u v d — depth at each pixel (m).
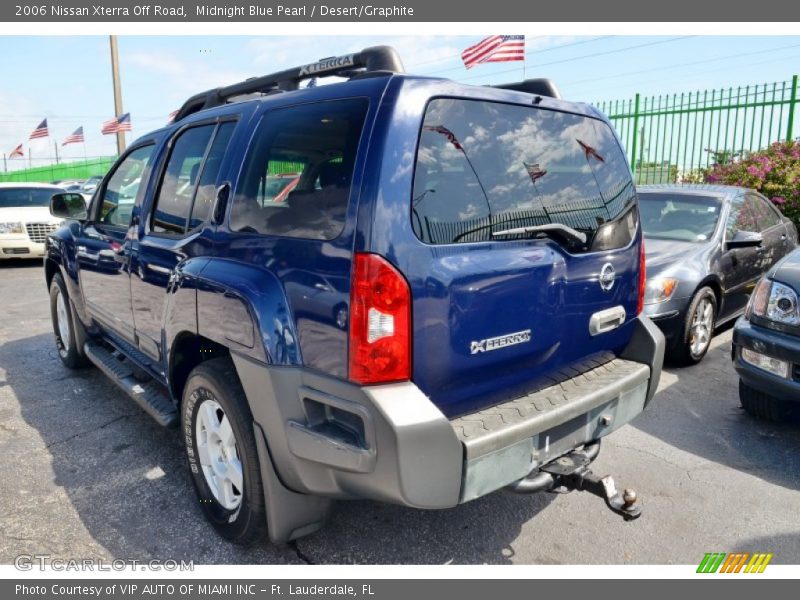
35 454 3.68
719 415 4.27
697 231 5.90
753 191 6.83
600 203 2.86
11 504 3.12
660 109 11.80
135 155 3.96
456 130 2.29
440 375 2.19
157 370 3.49
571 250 2.65
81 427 4.06
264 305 2.32
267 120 2.64
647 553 2.77
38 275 10.23
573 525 2.98
